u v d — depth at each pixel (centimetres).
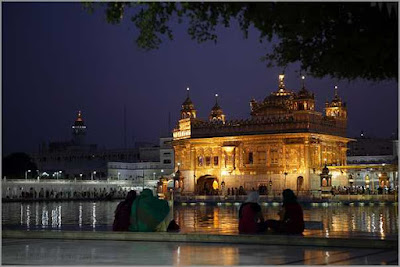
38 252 1608
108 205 7662
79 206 7219
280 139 8306
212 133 8881
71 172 15562
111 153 15512
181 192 8706
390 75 1537
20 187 11069
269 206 6675
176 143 9288
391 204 6750
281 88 8825
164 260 1428
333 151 8794
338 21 1534
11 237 2061
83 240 1923
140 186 13188
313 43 1596
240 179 8588
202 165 8956
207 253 1555
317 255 1498
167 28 1485
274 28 1523
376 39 1494
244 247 1688
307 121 8206
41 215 4731
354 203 6788
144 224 1952
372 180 10131
